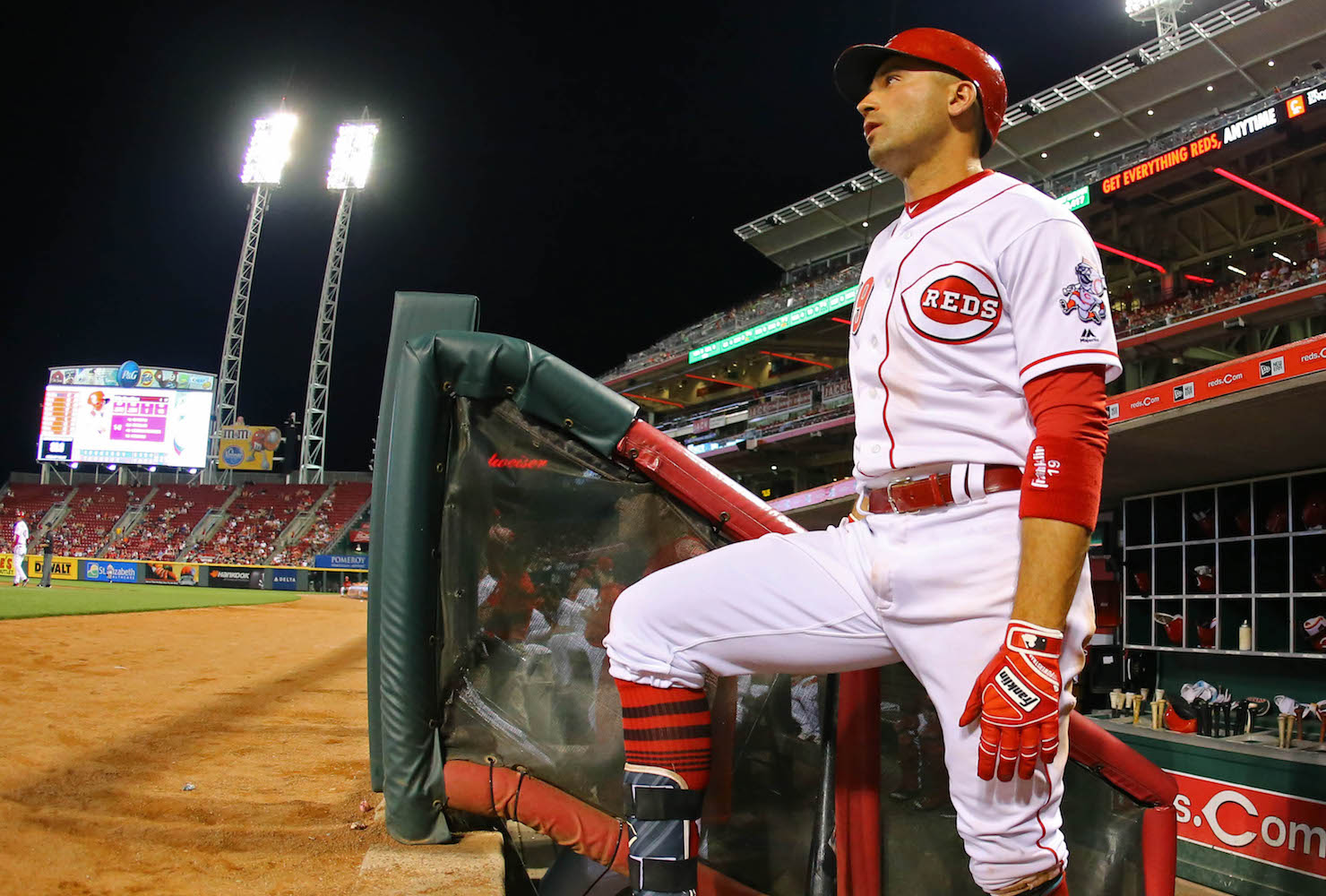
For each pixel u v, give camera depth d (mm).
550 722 2162
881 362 1439
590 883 2115
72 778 2980
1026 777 1194
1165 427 4172
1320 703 4480
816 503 6648
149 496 44719
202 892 1984
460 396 2223
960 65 1460
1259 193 19953
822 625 1445
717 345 33625
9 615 10594
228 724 4387
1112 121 25078
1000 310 1346
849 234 33688
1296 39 21609
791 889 2018
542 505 2215
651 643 1512
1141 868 2006
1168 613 5695
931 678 1354
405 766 2166
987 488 1332
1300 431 4164
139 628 10453
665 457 2135
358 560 37031
